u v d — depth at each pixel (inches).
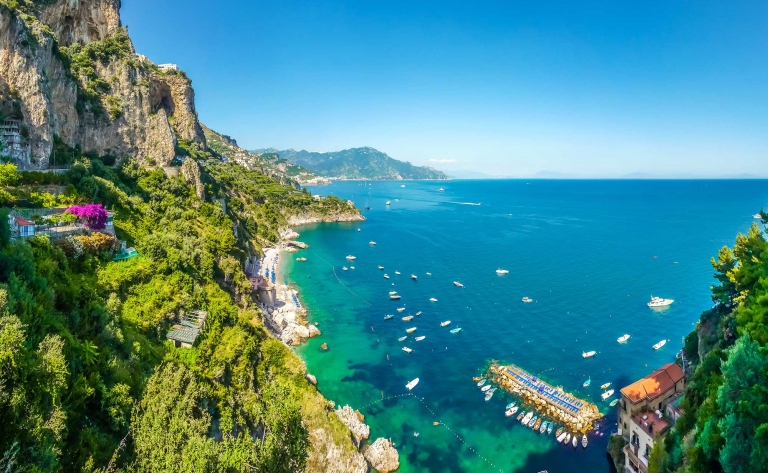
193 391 1615.4
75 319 1572.3
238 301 3440.0
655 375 2337.6
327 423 2276.1
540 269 6166.3
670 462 1753.2
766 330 1472.7
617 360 3469.5
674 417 2053.4
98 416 1352.1
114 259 2463.1
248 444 1256.2
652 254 7022.6
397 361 3494.1
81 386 1293.1
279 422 1299.2
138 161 4264.3
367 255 7140.8
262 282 4446.4
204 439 1284.4
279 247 7337.6
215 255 3538.4
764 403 1214.3
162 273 2559.1
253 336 2564.0
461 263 6569.9
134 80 4397.1
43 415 1065.5
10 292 1251.2
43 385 1051.9
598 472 2305.6
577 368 3348.9
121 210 3127.5
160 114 4584.2
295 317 4168.3
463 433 2620.6
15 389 957.8
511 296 5027.1
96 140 3890.3
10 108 2736.2
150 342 2082.9
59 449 1030.4
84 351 1433.3
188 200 4296.3
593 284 5418.3
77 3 4436.5
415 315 4473.4
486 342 3823.8
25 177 2496.3
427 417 2773.1
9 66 2753.4
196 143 7308.1
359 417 2721.5
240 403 2091.5
